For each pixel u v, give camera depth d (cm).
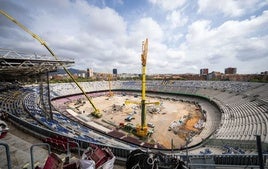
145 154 586
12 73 3722
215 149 2547
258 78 9419
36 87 8169
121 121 5381
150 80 13500
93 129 4388
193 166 994
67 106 7300
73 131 3034
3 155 1020
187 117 5694
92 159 635
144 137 4019
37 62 2511
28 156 1015
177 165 577
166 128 4750
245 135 2917
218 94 7919
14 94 5869
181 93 9744
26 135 1434
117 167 986
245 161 1126
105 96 10556
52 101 7812
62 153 1112
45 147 1180
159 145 3597
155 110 6500
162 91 10806
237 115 4497
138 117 5834
